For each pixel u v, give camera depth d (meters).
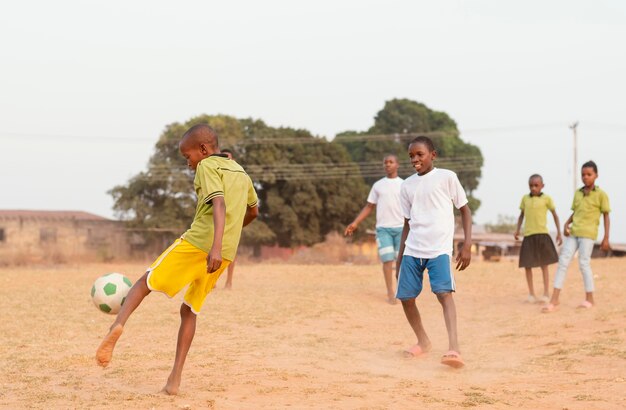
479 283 13.99
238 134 50.69
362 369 6.11
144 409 4.45
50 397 4.82
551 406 4.57
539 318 9.37
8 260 37.09
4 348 7.12
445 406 4.57
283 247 51.62
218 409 4.46
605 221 10.05
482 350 7.29
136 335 7.96
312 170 50.69
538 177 11.12
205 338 7.78
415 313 7.01
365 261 40.00
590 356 6.57
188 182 47.97
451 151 70.69
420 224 6.75
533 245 11.10
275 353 6.80
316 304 10.78
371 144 66.38
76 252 44.56
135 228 47.75
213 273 4.96
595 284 12.98
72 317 9.46
